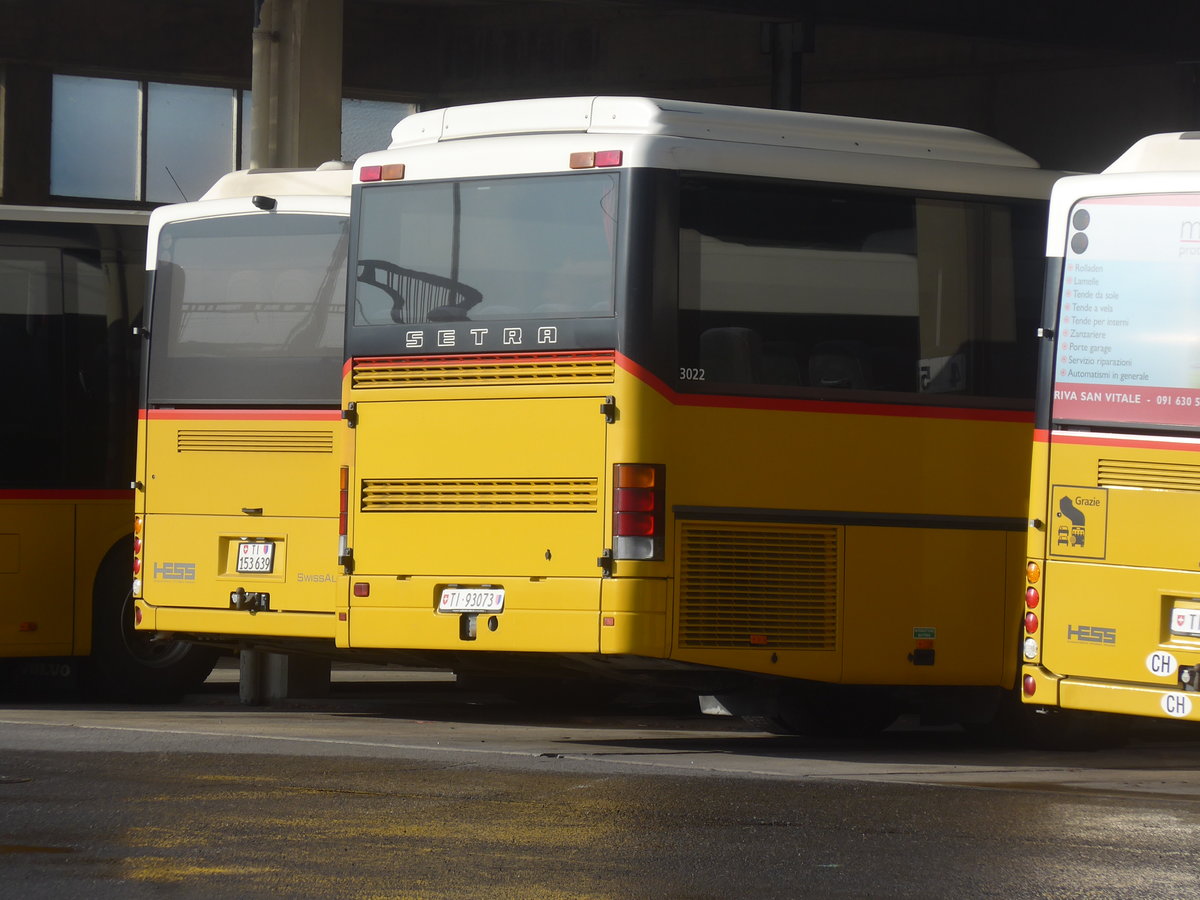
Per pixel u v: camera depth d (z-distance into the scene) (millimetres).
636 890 9336
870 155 16125
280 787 12547
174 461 19344
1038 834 11195
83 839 10516
